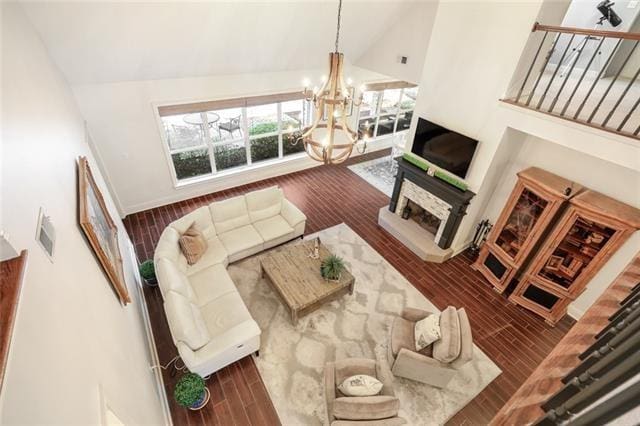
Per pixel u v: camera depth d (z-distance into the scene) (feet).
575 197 11.82
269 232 16.19
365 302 14.37
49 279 4.37
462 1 12.59
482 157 13.99
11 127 4.78
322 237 18.10
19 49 7.50
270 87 19.35
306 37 16.62
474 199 15.10
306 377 11.48
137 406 6.73
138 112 16.34
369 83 23.66
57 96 10.18
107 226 10.55
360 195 22.09
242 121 20.12
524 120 12.10
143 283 14.49
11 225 3.69
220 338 10.68
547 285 13.35
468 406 11.03
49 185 5.98
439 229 16.56
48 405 3.11
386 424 8.32
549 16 11.41
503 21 11.65
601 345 3.87
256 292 14.47
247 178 22.47
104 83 14.82
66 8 10.39
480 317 14.03
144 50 13.69
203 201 20.52
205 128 18.98
